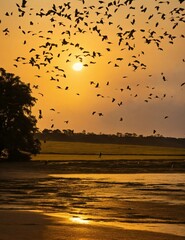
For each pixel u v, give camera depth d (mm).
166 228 28344
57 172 79688
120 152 161375
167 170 85500
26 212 32156
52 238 23188
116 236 24109
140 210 35500
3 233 24094
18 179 66188
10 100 106250
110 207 37094
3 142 105188
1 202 40000
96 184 57719
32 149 108188
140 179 66000
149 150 175250
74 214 33219
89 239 23328
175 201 40938
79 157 127750
